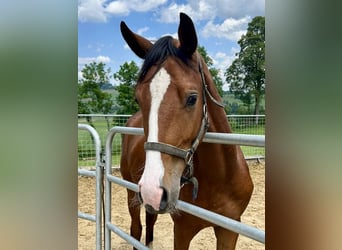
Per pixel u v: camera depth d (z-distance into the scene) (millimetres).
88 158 6641
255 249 3131
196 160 1716
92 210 4371
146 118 1344
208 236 3453
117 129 2123
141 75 1429
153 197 1202
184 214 1777
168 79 1340
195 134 1420
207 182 1733
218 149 1673
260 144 1133
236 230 1144
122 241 3467
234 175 1786
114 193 5359
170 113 1306
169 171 1280
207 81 1653
